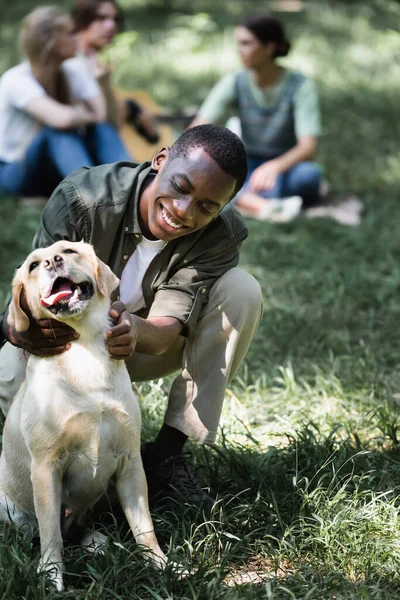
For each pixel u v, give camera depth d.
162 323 3.48
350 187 8.68
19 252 6.69
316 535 3.34
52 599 2.99
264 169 7.53
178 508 3.62
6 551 3.22
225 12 16.84
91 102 7.37
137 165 3.66
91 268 3.29
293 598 2.91
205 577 3.08
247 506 3.50
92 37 7.63
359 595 2.98
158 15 16.50
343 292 6.17
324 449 3.95
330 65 13.34
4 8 16.22
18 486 3.46
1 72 12.19
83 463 3.27
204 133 3.31
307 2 17.28
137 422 3.32
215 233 3.59
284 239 7.16
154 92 11.82
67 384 3.21
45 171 7.48
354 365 5.09
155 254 3.58
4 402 3.71
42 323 3.22
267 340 5.52
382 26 15.52
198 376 3.67
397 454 4.08
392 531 3.39
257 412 4.61
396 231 7.42
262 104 7.67
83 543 3.39
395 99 11.76
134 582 3.10
